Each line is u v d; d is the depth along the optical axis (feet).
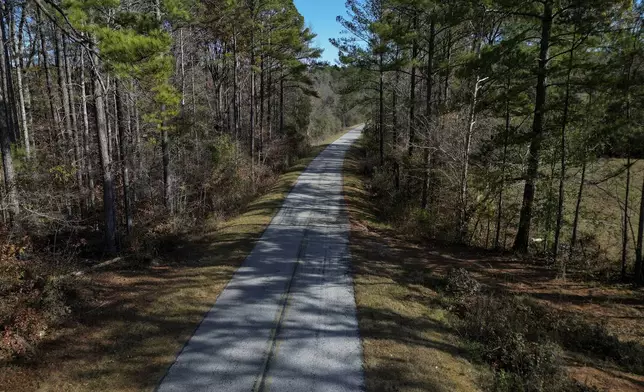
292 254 37.63
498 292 32.96
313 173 89.40
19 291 24.49
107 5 31.99
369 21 66.03
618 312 31.01
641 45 36.73
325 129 188.14
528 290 34.45
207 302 26.76
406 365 20.03
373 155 103.71
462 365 20.83
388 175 79.66
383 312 26.07
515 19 49.03
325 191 70.69
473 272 37.58
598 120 38.96
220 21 67.77
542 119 43.57
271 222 49.70
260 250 38.55
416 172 63.21
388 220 57.11
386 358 20.58
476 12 44.04
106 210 39.24
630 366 23.72
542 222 45.32
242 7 67.26
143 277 31.89
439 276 34.42
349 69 81.20
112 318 24.17
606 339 26.09
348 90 78.95
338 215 54.60
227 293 28.35
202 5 62.13
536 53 47.01
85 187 58.49
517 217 52.47
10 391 17.13
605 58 41.75
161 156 58.18
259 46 80.38
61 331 22.39
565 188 49.06
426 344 22.52
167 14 45.06
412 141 64.23
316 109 200.75
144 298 27.27
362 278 32.09
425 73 68.08
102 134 38.73
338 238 43.80
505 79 44.88
